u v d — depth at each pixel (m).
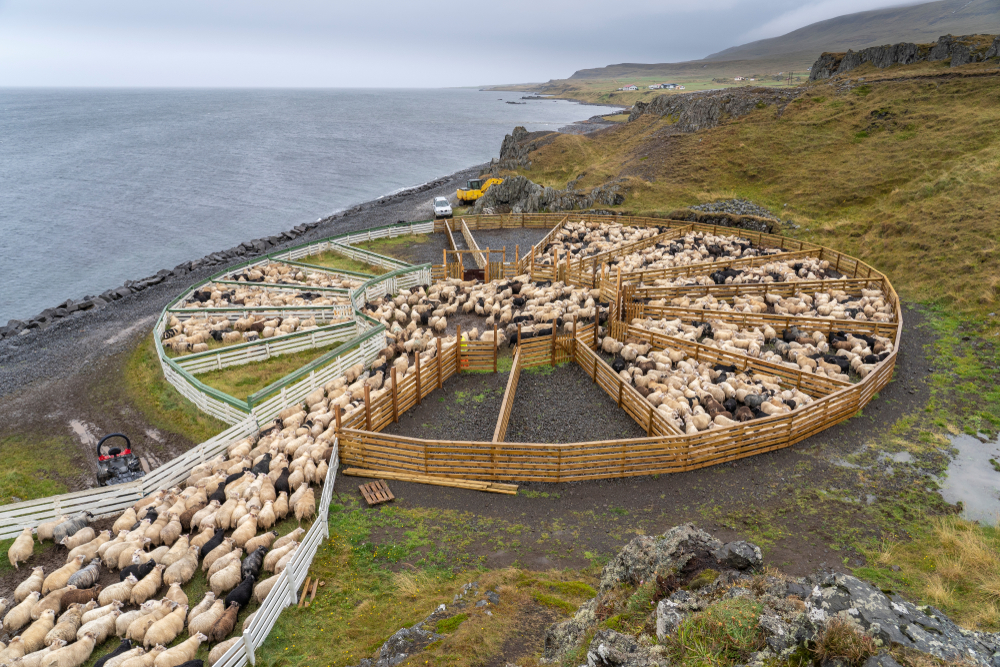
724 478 21.06
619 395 26.61
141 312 43.56
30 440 26.47
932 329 33.97
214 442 23.78
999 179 45.78
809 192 61.03
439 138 186.62
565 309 36.69
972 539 17.19
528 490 20.70
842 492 20.12
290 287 43.19
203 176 110.94
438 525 18.80
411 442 21.31
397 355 32.75
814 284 40.22
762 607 9.80
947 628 8.70
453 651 12.34
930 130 61.03
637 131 93.69
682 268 44.12
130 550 17.53
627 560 12.81
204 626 14.84
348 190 103.88
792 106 76.62
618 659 9.58
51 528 19.19
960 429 24.03
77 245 68.25
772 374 28.23
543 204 69.69
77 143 157.38
